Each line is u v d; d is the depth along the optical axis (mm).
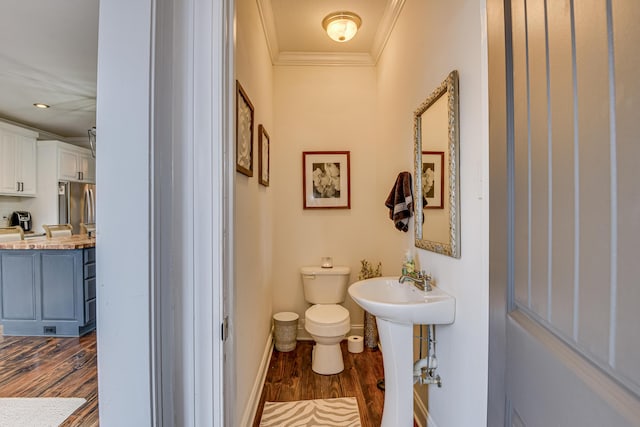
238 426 1495
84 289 3000
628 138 344
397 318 1393
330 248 2971
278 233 2955
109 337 634
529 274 579
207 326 730
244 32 1646
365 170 2971
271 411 1871
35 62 2836
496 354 723
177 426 725
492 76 724
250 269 1805
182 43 723
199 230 729
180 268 727
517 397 619
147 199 629
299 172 2967
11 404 1932
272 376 2283
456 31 1359
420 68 1793
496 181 709
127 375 632
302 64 2949
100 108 633
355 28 2344
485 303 1111
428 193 1665
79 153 4980
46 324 2980
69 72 3018
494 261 729
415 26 1872
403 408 1506
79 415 1826
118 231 630
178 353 727
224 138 743
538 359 535
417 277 1669
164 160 683
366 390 2086
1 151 3986
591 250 406
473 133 1232
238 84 1451
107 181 630
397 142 2258
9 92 3453
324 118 2965
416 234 1814
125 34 632
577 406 429
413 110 1910
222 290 736
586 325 415
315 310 2488
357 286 1717
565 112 461
